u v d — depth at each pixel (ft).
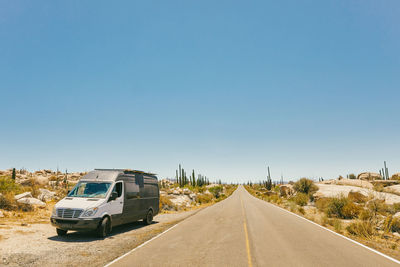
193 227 43.27
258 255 24.12
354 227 38.75
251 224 46.65
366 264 21.36
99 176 39.09
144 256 23.73
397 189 94.43
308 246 28.19
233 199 150.61
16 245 26.73
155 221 53.62
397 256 24.47
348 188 109.60
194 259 22.66
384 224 41.81
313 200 100.12
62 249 26.30
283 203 109.19
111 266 20.61
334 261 22.15
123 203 39.01
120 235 35.63
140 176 46.93
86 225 31.83
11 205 48.78
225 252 25.31
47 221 43.75
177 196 133.69
